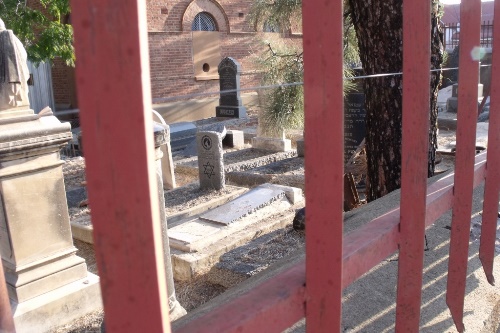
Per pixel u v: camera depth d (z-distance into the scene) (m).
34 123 3.41
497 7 2.36
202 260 4.43
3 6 8.32
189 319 1.69
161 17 15.05
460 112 1.95
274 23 8.37
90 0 0.66
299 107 8.04
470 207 2.03
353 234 1.57
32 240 3.52
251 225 5.27
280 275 1.25
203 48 16.19
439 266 2.58
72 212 5.91
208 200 6.32
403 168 1.53
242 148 9.88
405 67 1.45
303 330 1.88
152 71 15.03
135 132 0.72
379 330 2.01
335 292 1.16
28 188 3.45
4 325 0.88
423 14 1.46
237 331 1.04
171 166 7.10
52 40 8.63
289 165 8.32
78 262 3.81
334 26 1.04
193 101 15.89
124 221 0.74
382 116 3.63
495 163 2.39
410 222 1.59
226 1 16.58
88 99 0.69
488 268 2.47
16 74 3.28
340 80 1.06
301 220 4.64
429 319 2.13
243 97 17.05
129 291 0.76
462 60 2.00
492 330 2.15
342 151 1.09
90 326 3.60
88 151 0.70
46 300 3.55
